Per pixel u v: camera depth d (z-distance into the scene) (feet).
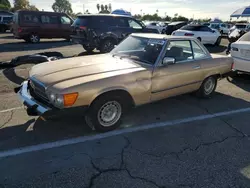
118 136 10.94
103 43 32.04
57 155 9.30
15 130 11.09
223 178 8.29
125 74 10.93
